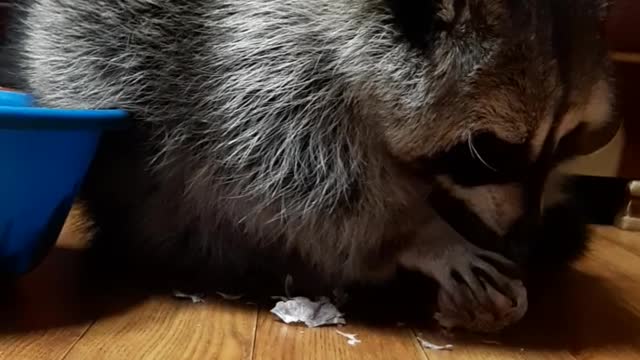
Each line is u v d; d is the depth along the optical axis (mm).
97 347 375
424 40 382
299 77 422
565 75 381
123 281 494
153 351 373
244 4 430
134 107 450
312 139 425
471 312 427
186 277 502
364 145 417
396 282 477
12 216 422
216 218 461
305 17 418
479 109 382
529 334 444
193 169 448
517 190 407
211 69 436
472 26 374
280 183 432
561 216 538
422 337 423
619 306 514
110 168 472
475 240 441
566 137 416
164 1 443
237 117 432
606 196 890
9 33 558
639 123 846
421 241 436
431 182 419
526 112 380
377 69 394
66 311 429
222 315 437
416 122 392
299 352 383
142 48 447
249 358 370
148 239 490
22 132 391
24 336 387
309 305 436
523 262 474
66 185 438
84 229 532
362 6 399
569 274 596
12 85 537
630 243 758
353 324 436
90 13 462
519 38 371
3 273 455
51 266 519
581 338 441
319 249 441
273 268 477
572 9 384
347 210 427
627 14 822
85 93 463
